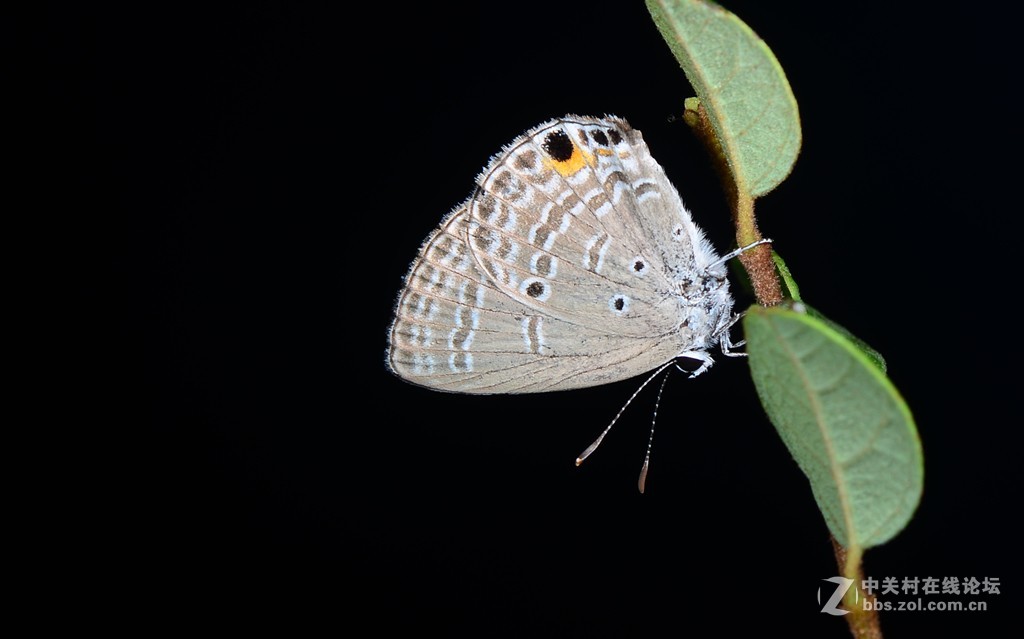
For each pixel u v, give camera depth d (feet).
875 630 0.50
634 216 0.55
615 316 0.56
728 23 0.51
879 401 0.48
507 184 0.55
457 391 0.57
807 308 0.51
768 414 0.50
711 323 0.56
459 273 0.56
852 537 0.50
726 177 0.52
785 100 0.51
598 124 0.55
